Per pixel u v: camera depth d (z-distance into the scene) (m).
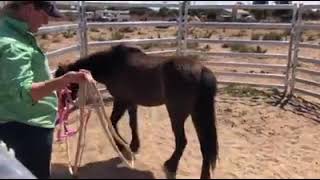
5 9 2.44
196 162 3.71
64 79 2.56
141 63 3.57
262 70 8.82
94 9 7.08
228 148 4.16
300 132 4.77
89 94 2.80
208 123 3.11
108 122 2.97
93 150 3.83
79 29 6.13
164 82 3.32
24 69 2.29
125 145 3.40
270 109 5.66
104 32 16.23
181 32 7.19
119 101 3.84
